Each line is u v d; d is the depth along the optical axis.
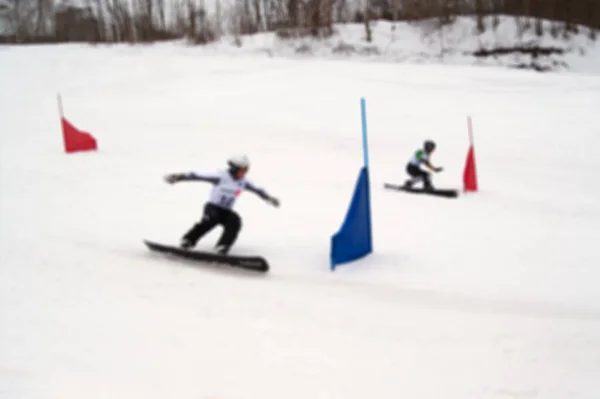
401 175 12.96
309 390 3.40
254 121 18.72
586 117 20.45
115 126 17.22
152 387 3.32
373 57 37.25
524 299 5.22
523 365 3.87
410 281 5.67
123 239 6.89
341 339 4.20
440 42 39.41
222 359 3.76
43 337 3.95
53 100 21.33
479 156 15.80
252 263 5.72
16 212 8.04
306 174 12.39
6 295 4.79
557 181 13.16
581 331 4.50
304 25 41.94
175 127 17.34
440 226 8.26
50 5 52.75
